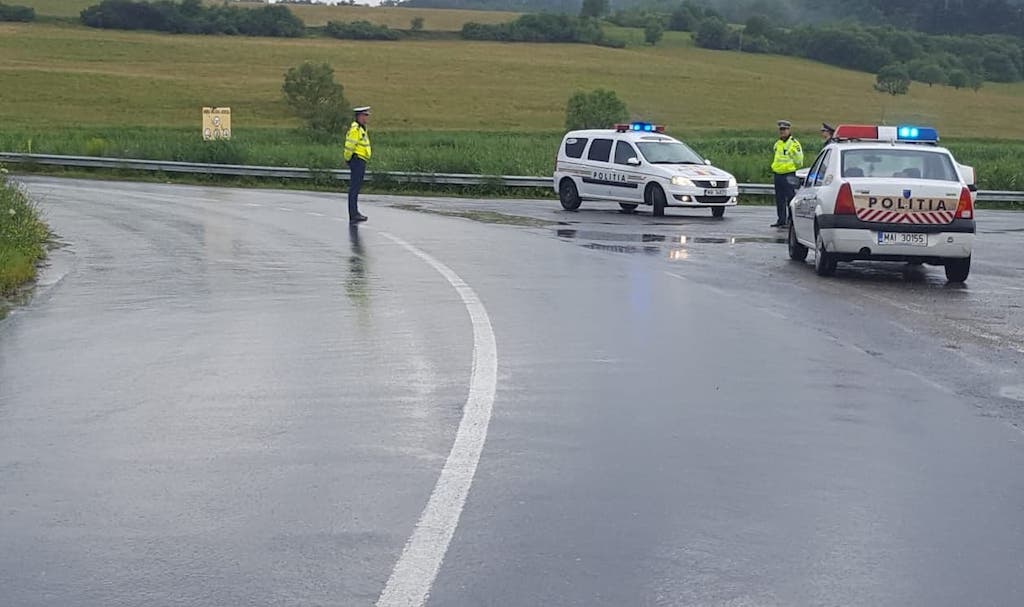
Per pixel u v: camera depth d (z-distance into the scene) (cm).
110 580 504
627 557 532
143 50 10519
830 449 710
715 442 720
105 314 1180
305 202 2802
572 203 2855
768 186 3259
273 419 766
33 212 1861
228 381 875
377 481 638
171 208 2547
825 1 15638
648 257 1739
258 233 2017
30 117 7875
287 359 954
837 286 1469
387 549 539
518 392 841
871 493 629
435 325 1114
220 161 3778
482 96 9494
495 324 1123
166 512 589
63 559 528
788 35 12850
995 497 627
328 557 529
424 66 10588
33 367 927
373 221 2289
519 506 598
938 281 1555
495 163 3603
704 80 10700
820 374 919
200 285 1385
